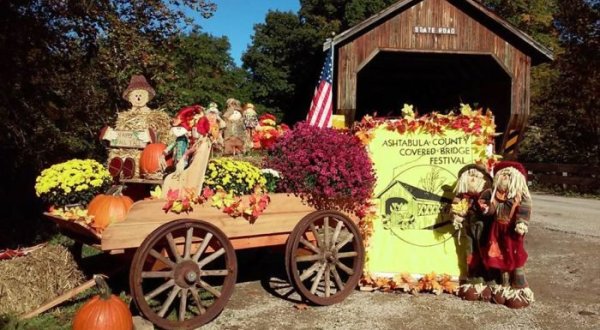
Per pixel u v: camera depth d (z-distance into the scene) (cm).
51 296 486
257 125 705
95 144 1112
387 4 2523
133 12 1059
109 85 1050
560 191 1836
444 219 555
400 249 555
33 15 769
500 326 461
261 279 599
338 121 850
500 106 1450
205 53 2330
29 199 969
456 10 1309
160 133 631
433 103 2017
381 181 556
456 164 557
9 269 470
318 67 1498
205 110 554
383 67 1750
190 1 1093
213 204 465
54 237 780
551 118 2266
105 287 415
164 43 1113
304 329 450
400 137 559
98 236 430
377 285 546
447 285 543
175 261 439
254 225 485
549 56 1321
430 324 464
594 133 2098
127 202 464
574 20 2003
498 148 1441
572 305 514
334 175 506
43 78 859
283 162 529
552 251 738
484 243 523
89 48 939
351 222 520
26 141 877
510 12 2672
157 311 462
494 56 1327
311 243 512
